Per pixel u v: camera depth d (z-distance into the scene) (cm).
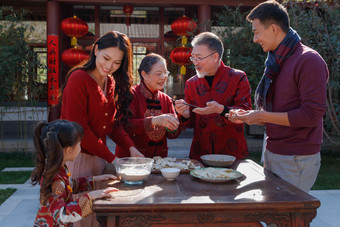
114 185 157
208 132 227
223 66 227
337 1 588
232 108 202
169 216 132
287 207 132
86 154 187
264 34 179
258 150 679
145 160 170
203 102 229
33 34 808
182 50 675
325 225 309
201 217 133
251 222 137
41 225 142
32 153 625
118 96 201
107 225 130
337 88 604
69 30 653
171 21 820
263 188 152
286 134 179
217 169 173
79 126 155
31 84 645
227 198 137
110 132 202
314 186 441
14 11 740
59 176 149
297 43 177
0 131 791
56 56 682
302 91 166
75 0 682
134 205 128
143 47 819
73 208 135
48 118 691
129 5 725
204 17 692
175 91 838
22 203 361
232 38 604
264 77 193
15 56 603
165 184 158
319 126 178
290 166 179
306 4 579
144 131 209
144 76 222
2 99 626
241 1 693
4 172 487
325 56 572
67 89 176
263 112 169
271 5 178
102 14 803
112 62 175
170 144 697
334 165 572
